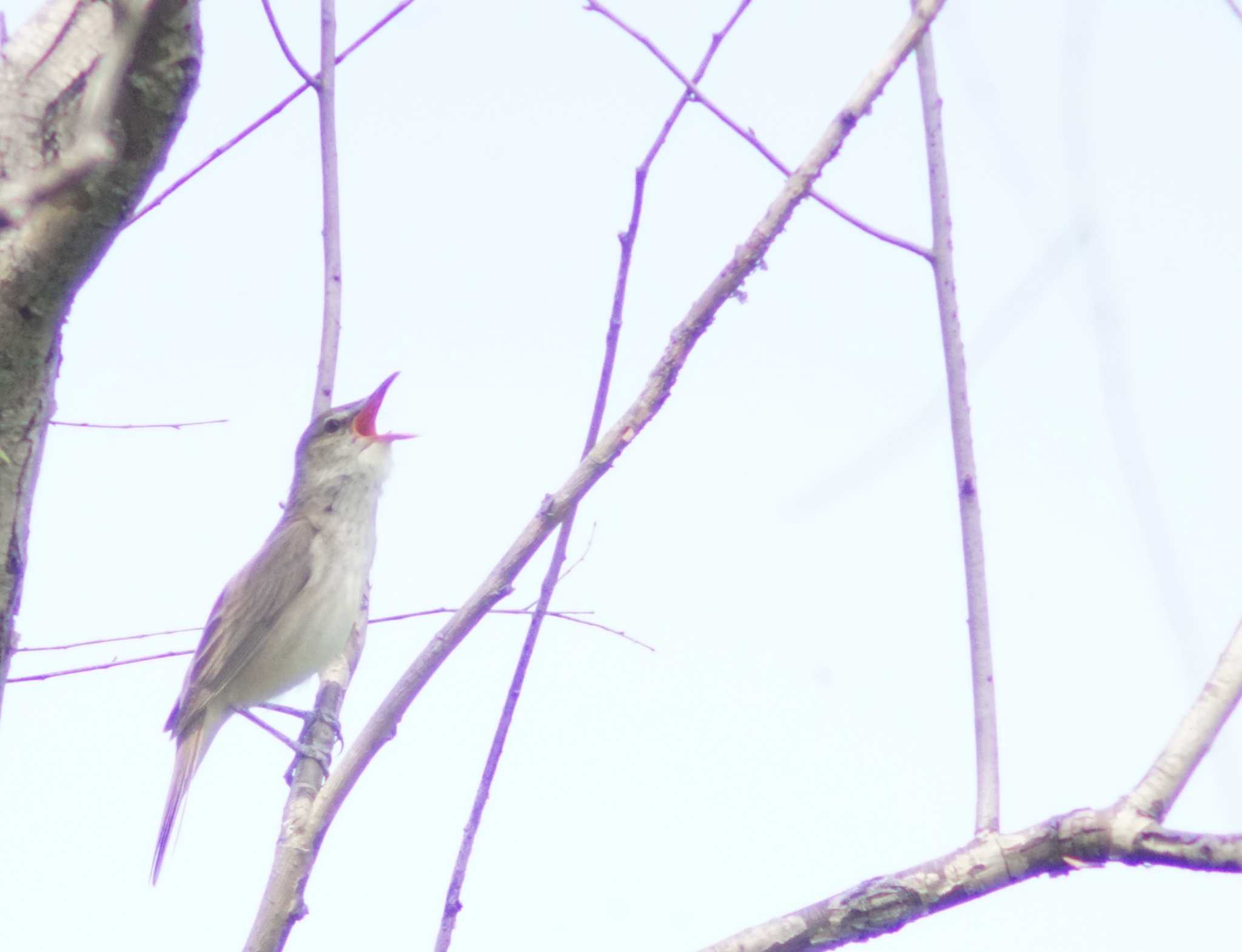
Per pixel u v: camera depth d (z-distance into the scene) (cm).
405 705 718
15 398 620
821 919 629
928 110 884
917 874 627
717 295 704
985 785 672
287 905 719
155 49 521
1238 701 617
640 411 712
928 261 847
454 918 748
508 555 711
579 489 710
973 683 716
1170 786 608
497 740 799
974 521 764
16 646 677
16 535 645
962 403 801
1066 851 610
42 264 580
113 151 545
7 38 676
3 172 657
